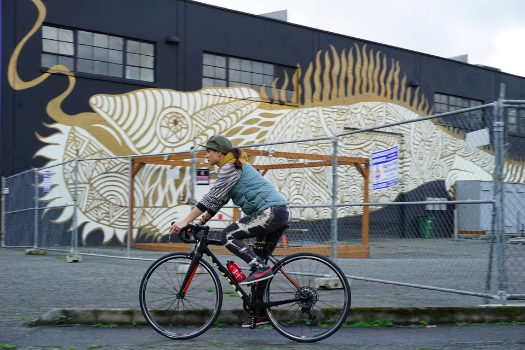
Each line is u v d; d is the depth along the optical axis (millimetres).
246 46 17484
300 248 7895
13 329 4703
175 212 10938
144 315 4531
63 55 14641
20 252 12453
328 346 4160
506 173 5504
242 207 4379
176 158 12203
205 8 16812
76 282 7160
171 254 4566
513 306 5059
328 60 19156
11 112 13836
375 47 20281
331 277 4336
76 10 14742
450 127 6227
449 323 4973
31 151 14055
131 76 15656
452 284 6082
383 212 7039
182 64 16344
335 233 7273
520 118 5613
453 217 6074
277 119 17969
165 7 16125
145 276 4574
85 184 11500
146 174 11164
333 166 7316
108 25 15195
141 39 15742
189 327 4520
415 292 6281
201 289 4543
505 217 5496
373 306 5273
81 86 14789
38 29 14234
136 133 15539
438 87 21938
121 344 4246
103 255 10539
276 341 4340
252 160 9633
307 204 8047
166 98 16031
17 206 13312
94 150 14898
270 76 18094
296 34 18516
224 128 17031
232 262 4438
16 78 13914
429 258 6363
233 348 4121
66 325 4887
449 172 6164
